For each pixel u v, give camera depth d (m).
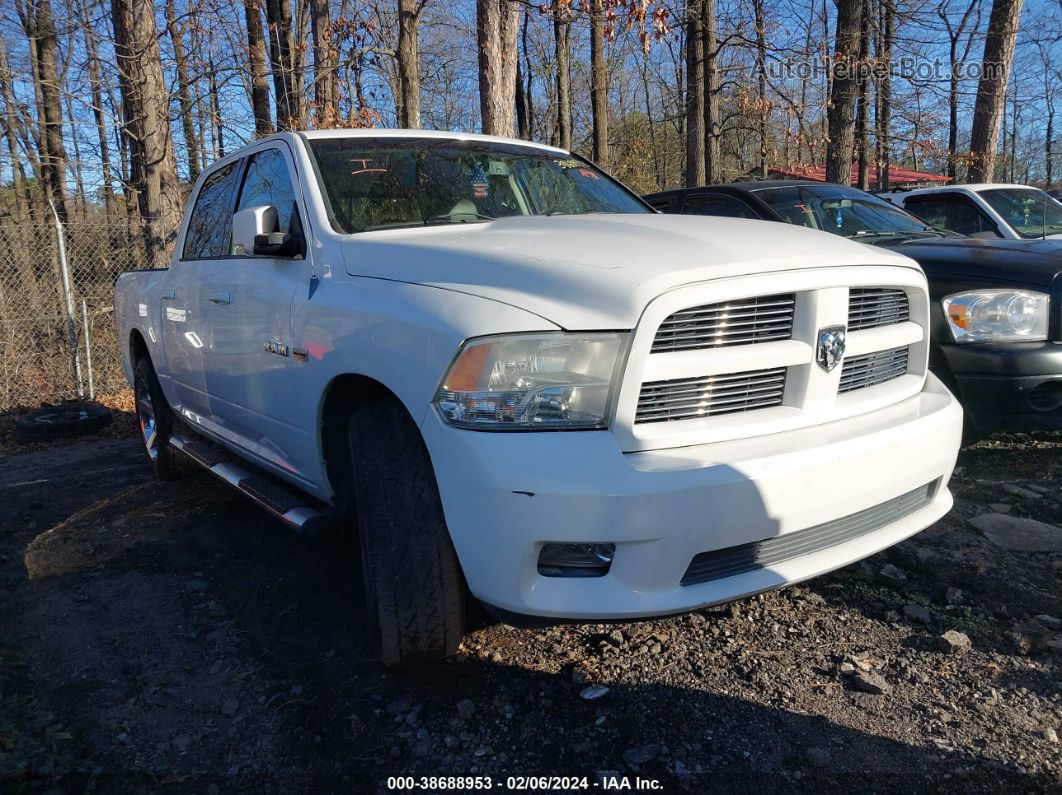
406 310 2.59
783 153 20.39
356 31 10.48
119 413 8.12
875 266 2.81
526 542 2.28
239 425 4.00
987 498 4.21
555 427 2.30
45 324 9.27
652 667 2.86
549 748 2.47
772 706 2.62
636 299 2.31
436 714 2.66
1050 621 3.02
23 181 15.05
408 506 2.60
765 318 2.57
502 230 3.12
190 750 2.54
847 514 2.61
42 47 14.48
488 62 9.45
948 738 2.44
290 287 3.30
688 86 13.91
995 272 4.25
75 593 3.71
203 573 3.86
